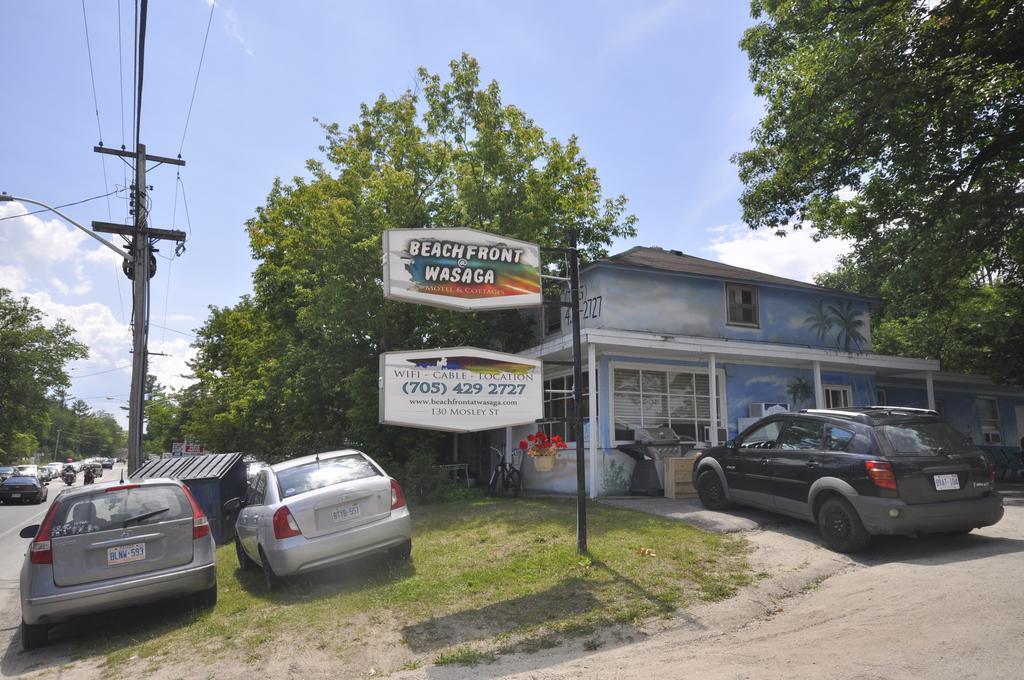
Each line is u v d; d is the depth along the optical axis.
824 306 16.42
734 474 9.29
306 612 6.23
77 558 6.43
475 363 7.28
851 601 5.73
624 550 7.48
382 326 14.91
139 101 9.84
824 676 4.16
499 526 9.31
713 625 5.42
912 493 7.00
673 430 13.45
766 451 8.77
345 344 16.12
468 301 7.09
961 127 13.82
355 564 7.92
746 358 14.10
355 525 7.33
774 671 4.34
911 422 7.57
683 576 6.60
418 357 7.06
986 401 20.53
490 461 17.42
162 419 46.09
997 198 14.02
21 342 53.22
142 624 6.86
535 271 7.49
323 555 7.07
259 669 5.02
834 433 7.85
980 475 7.38
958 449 7.49
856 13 14.50
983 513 7.25
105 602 6.40
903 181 15.89
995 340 17.52
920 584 5.96
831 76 14.13
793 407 15.14
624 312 14.03
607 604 5.88
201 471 12.14
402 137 15.31
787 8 15.63
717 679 4.28
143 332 14.92
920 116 13.94
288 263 17.72
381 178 14.70
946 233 14.41
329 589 7.08
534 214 14.76
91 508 6.69
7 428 54.75
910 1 13.16
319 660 5.13
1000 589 5.57
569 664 4.77
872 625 5.06
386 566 7.69
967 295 18.38
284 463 8.36
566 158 15.51
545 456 10.05
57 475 56.16
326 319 14.76
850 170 16.28
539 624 5.55
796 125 15.09
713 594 6.09
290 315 18.81
